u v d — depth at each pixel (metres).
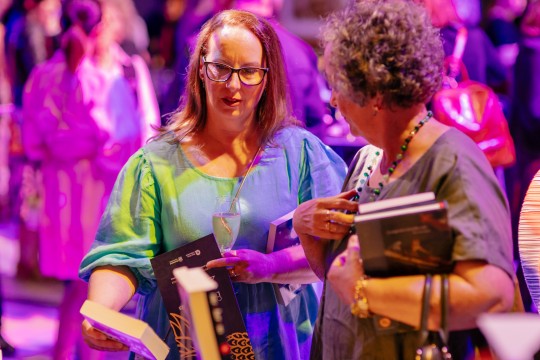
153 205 3.10
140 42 7.61
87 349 5.14
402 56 2.29
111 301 2.96
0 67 7.73
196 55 3.11
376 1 2.38
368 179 2.61
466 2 5.31
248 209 3.08
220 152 3.13
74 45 5.63
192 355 2.89
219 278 2.91
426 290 2.21
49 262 5.67
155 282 3.09
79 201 5.63
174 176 3.09
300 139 3.21
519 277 4.67
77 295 5.27
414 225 2.20
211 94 3.01
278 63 3.13
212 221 2.97
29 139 5.67
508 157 4.45
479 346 2.37
